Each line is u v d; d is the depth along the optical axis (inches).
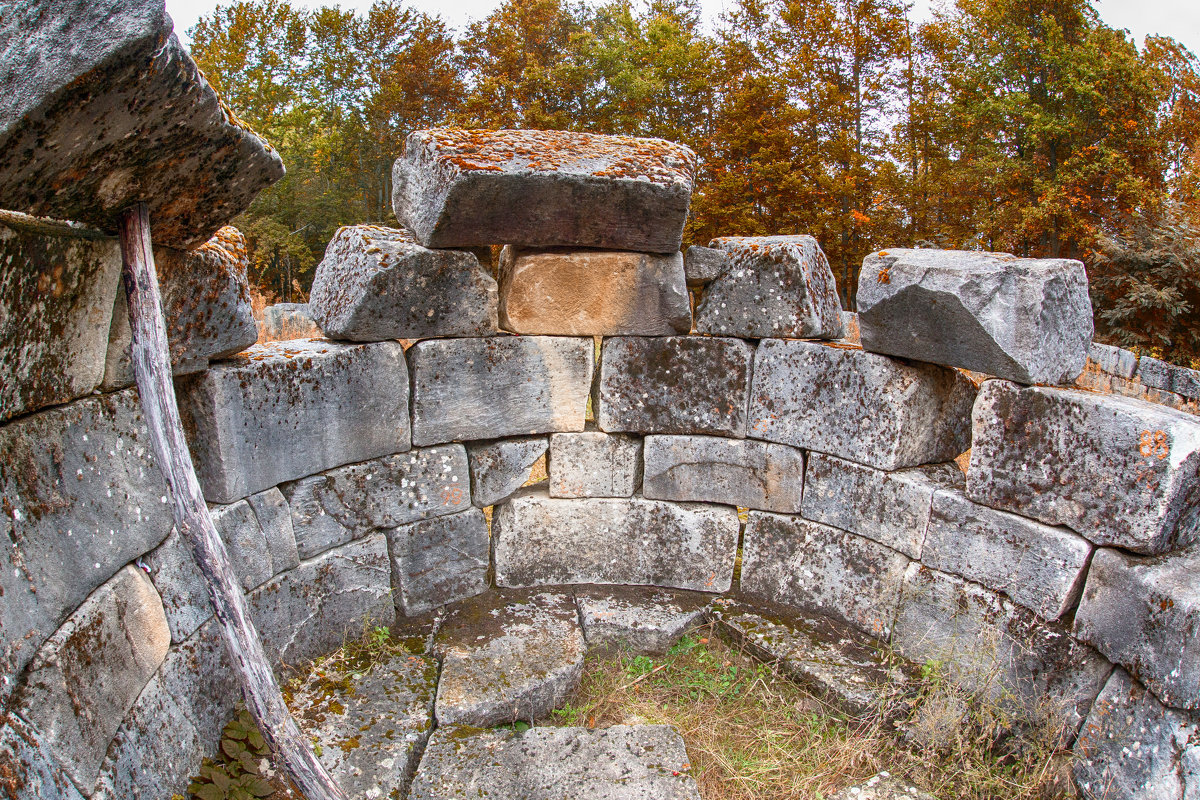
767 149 740.0
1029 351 130.1
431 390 164.4
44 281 81.4
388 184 1133.1
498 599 179.5
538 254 167.3
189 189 94.7
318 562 152.1
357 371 153.0
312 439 147.1
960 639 142.9
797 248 165.8
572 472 181.6
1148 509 116.7
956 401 164.4
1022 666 132.0
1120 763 114.7
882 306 146.3
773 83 773.3
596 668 163.5
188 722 110.1
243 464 133.5
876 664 152.8
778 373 170.7
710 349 175.0
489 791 118.8
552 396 177.9
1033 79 754.8
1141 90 683.4
